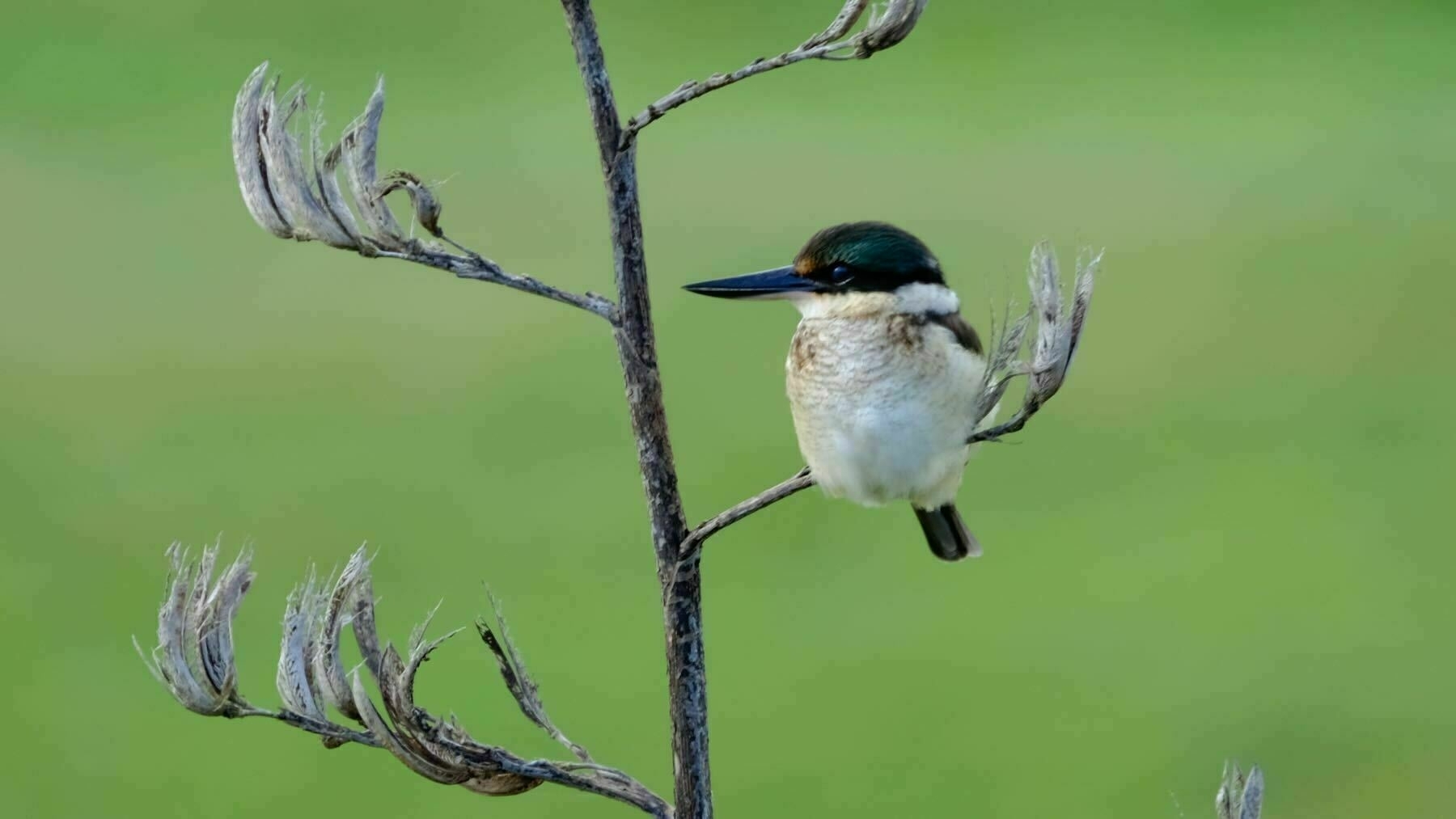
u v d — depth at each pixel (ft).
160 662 10.47
